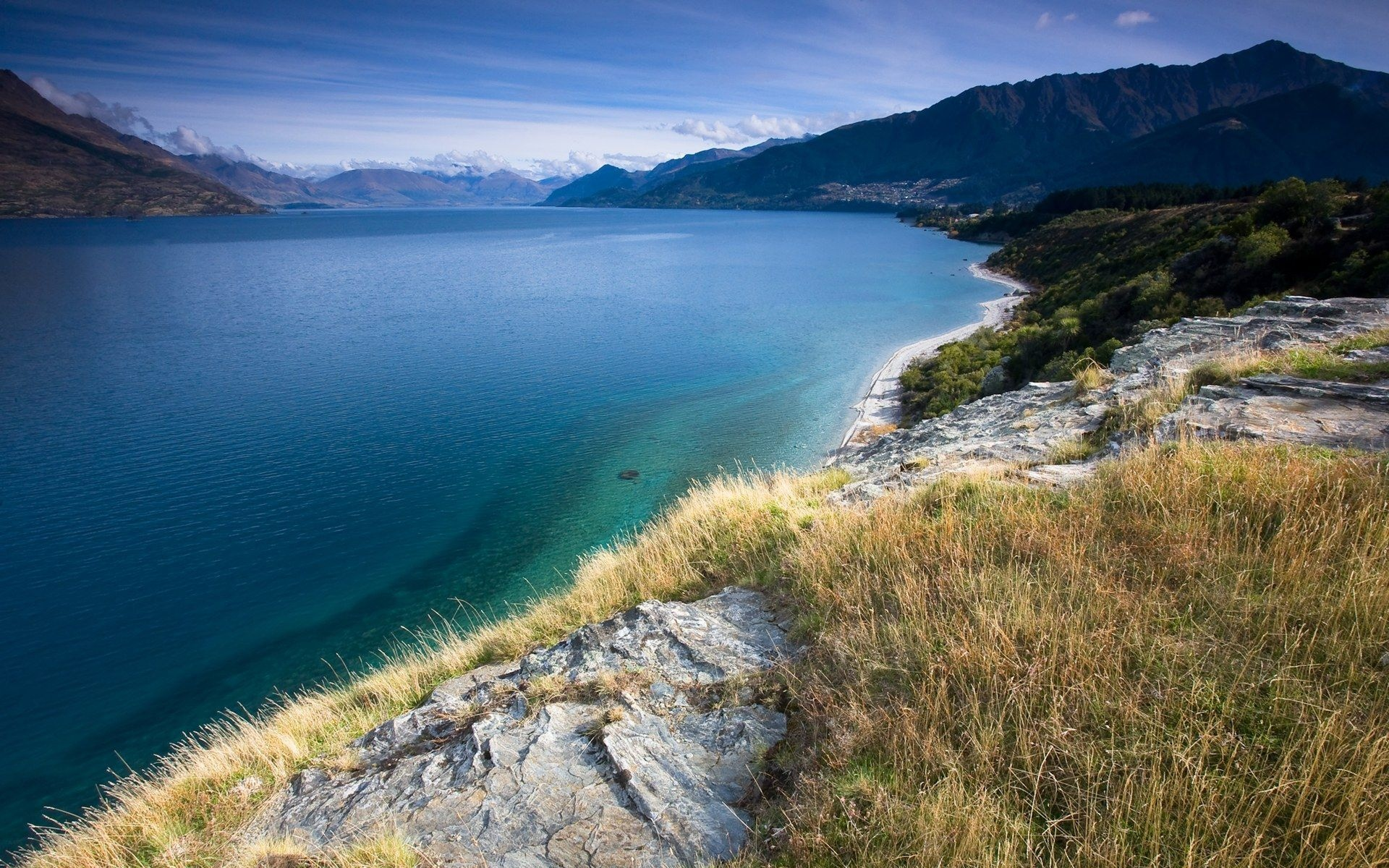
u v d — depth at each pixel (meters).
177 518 32.94
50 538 31.05
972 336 57.84
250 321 83.31
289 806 5.82
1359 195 48.69
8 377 56.94
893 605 5.66
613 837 4.25
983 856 3.18
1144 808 3.24
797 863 3.58
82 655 23.47
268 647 23.86
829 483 12.09
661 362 62.81
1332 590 4.33
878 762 4.00
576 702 5.92
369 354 66.38
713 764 4.70
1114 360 15.98
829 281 120.50
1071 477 7.82
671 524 10.90
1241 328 15.10
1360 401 8.12
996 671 4.30
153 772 8.30
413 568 28.67
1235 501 5.76
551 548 29.88
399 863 4.35
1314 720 3.46
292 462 39.56
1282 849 2.95
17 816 17.59
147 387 54.44
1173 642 4.24
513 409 49.41
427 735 6.28
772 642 6.10
